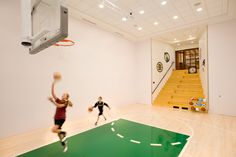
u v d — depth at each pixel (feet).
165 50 30.99
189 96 23.62
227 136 11.69
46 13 7.45
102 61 20.49
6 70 11.73
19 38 12.51
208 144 10.38
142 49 26.99
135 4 14.64
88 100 18.26
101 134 12.45
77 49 17.16
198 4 14.62
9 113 11.85
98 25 19.53
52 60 14.82
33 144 10.54
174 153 9.25
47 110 14.26
